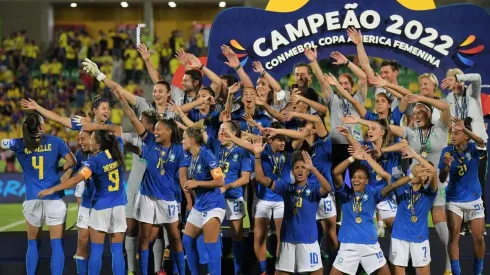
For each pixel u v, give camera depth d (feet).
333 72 139.54
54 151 52.11
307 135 52.70
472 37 66.54
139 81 147.54
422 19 66.59
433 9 66.54
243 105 58.44
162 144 52.01
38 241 52.49
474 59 66.64
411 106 60.23
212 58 67.26
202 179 50.29
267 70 67.31
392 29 66.59
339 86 56.39
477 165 53.62
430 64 66.85
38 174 51.72
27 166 51.90
